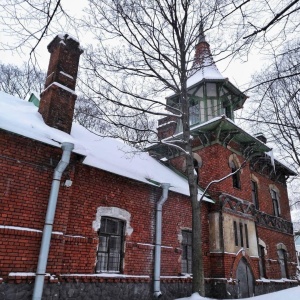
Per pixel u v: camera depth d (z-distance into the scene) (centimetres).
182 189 1182
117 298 845
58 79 930
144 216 1020
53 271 704
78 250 794
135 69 939
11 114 784
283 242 1783
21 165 714
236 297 1184
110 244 906
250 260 1359
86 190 863
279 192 1947
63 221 754
